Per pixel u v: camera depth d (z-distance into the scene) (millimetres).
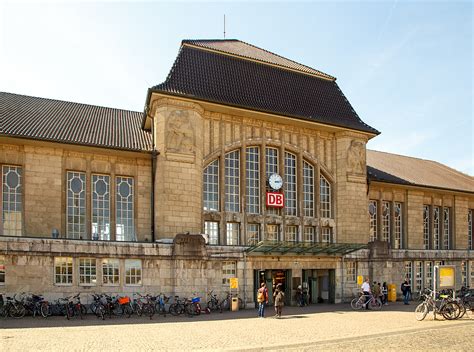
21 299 22844
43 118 31609
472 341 17422
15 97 34594
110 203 30031
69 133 29781
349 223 35750
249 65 35438
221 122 32250
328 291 33562
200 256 26859
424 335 18703
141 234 30266
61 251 23938
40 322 20969
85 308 23688
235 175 32750
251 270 29484
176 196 29125
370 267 34688
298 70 37844
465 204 47000
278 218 33625
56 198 28531
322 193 36188
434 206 45000
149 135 33812
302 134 35438
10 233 27391
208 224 31281
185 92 30094
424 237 44031
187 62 32500
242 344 16328
